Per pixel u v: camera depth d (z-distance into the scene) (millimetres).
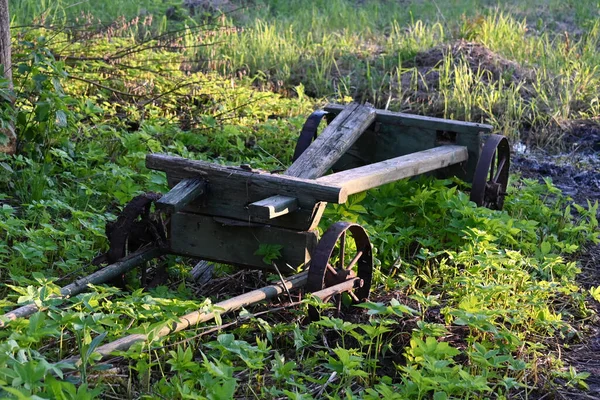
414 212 6836
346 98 10930
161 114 9461
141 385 4102
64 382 3303
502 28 14383
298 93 10820
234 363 4551
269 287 4902
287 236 5172
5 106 6949
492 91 11328
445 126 7262
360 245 5402
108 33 11078
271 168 7961
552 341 5336
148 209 5422
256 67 12680
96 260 5312
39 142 7438
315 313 4934
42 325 3859
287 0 17719
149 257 5348
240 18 15969
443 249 6461
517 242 6488
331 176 5539
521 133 10977
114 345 3932
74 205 6738
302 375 4195
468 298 5059
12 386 3230
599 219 8180
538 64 13367
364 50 13781
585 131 10969
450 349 4223
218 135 8703
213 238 5324
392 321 4551
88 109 7914
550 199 8477
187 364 3957
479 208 6473
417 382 3938
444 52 13172
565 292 5656
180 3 15805
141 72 10180
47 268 5664
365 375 4062
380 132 7430
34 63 7434
